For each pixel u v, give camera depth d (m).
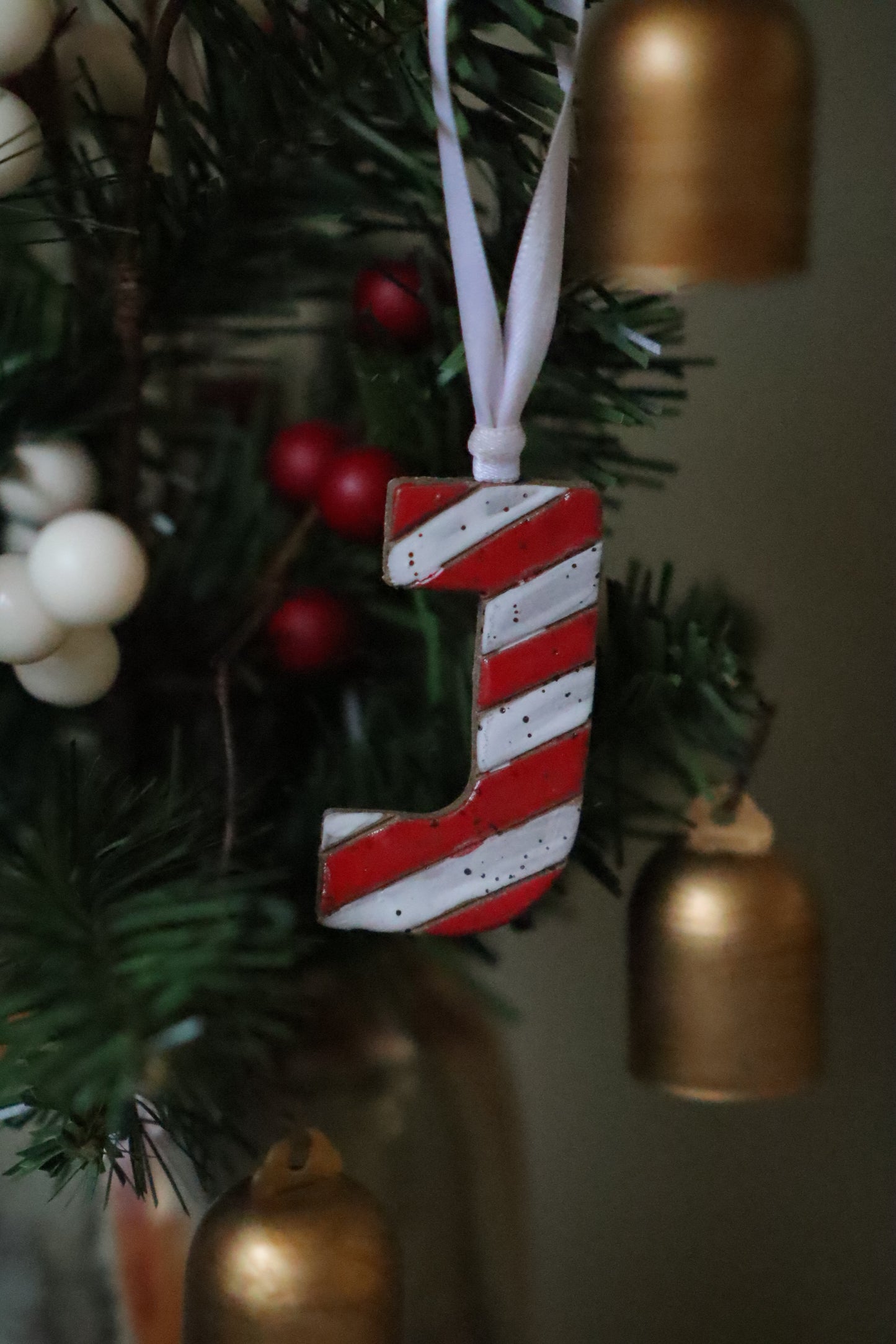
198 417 0.49
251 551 0.47
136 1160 0.44
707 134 0.44
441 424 0.46
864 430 0.58
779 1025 0.47
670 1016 0.47
